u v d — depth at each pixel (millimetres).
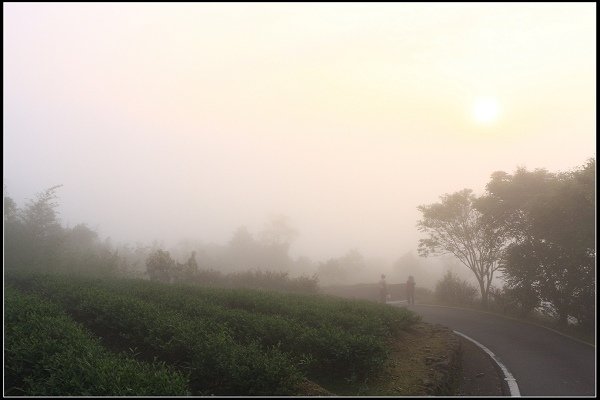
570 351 11516
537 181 18156
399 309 14219
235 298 13648
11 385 6988
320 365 8164
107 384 5965
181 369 7797
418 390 7387
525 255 17047
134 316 9781
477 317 18844
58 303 11961
